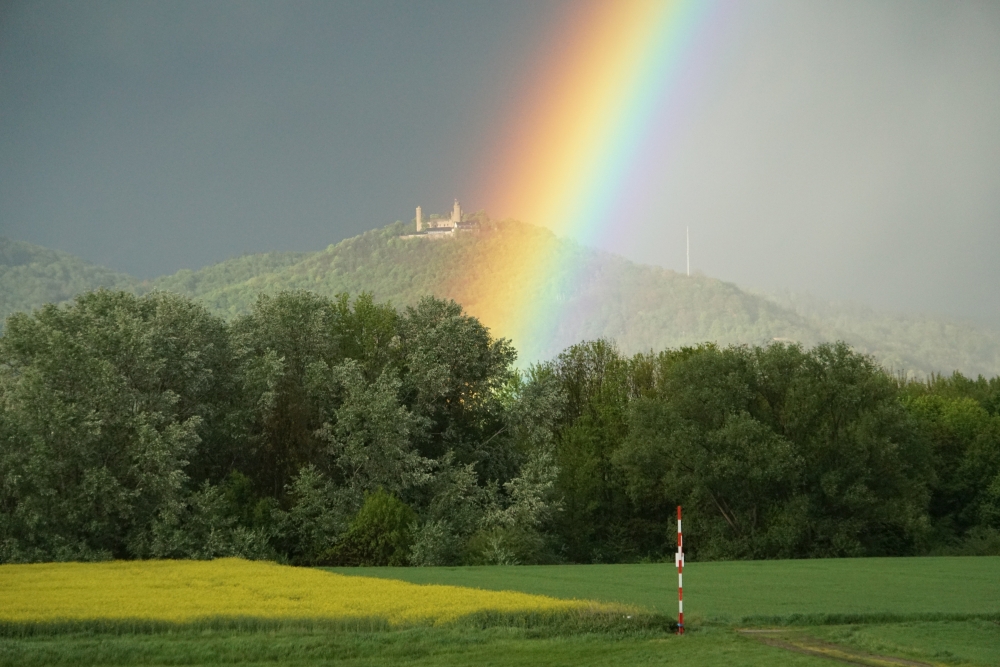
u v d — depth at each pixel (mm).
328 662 24578
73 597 34844
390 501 65000
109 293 74938
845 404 80625
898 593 37156
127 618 28594
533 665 23828
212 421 70625
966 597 35719
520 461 80688
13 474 56969
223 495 62812
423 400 77938
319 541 65312
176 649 25516
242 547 60531
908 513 77125
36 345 64812
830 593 37188
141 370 65688
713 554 78688
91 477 57812
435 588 38094
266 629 28312
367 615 29344
